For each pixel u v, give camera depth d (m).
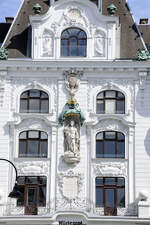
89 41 45.12
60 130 44.06
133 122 44.06
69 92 44.50
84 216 41.50
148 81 44.66
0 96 44.75
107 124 44.19
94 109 44.34
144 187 43.19
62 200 42.94
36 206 43.00
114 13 46.69
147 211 41.41
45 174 43.50
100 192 43.31
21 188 43.31
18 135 44.22
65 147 43.59
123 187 43.34
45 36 45.38
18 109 44.50
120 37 47.19
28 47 46.62
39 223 41.69
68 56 45.06
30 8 49.28
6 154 43.78
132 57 46.03
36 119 44.38
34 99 44.81
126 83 44.75
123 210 42.72
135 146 43.78
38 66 44.66
